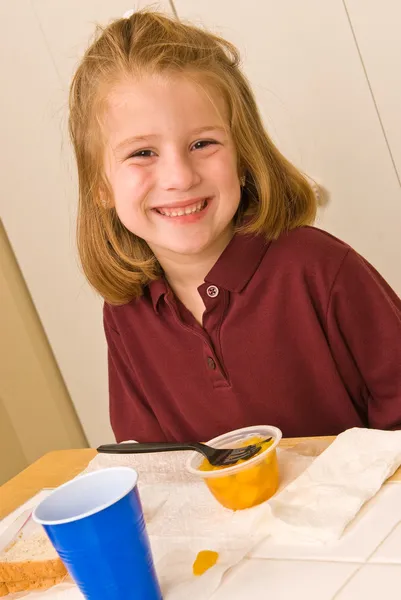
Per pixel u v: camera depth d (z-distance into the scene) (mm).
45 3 2164
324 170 2094
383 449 865
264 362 1143
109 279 1228
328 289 1113
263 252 1143
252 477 848
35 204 2379
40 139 2309
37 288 2457
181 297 1205
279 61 2027
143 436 1295
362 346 1125
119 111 1062
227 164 1062
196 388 1194
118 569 705
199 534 840
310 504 808
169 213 1072
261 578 733
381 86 1972
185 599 735
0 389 2342
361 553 719
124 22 1158
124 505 701
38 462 1220
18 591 869
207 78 1067
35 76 2248
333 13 1950
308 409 1161
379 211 2090
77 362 2494
